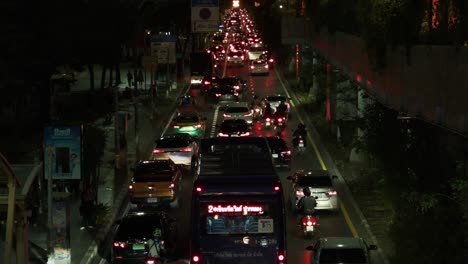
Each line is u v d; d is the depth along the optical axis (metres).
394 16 32.62
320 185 41.62
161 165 45.16
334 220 41.03
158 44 94.06
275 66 136.50
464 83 23.92
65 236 33.12
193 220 28.28
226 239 28.22
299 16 102.38
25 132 69.31
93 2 73.25
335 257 27.41
